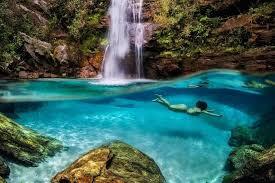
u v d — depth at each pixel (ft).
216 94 37.42
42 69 45.47
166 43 45.52
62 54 46.39
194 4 47.01
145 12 48.11
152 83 43.42
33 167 25.02
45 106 35.17
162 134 29.96
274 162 22.24
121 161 23.79
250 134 29.60
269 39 43.04
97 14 49.78
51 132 29.81
